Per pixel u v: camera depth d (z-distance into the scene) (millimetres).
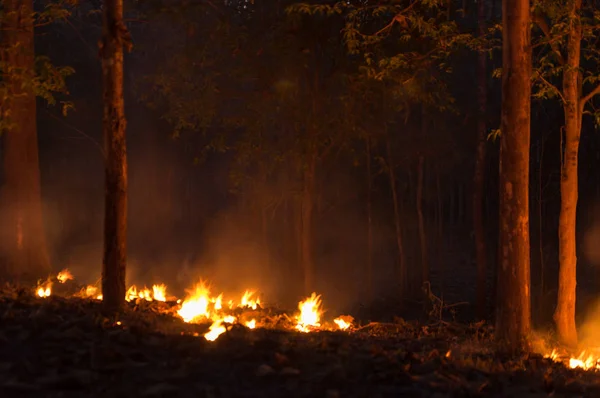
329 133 17078
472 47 14344
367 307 20578
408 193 29000
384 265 27500
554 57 13055
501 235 10016
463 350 9438
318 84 16891
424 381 6672
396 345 9234
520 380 7398
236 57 16531
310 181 17297
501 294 10039
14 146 14453
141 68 28188
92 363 6246
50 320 7770
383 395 6277
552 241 25297
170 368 6465
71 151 31484
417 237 26609
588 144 27438
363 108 17359
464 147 25594
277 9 16500
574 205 13008
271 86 16875
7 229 14398
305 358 7141
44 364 6223
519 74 9750
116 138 9781
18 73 13523
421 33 15125
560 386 7355
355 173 25266
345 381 6469
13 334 7203
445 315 20094
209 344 7473
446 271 27625
